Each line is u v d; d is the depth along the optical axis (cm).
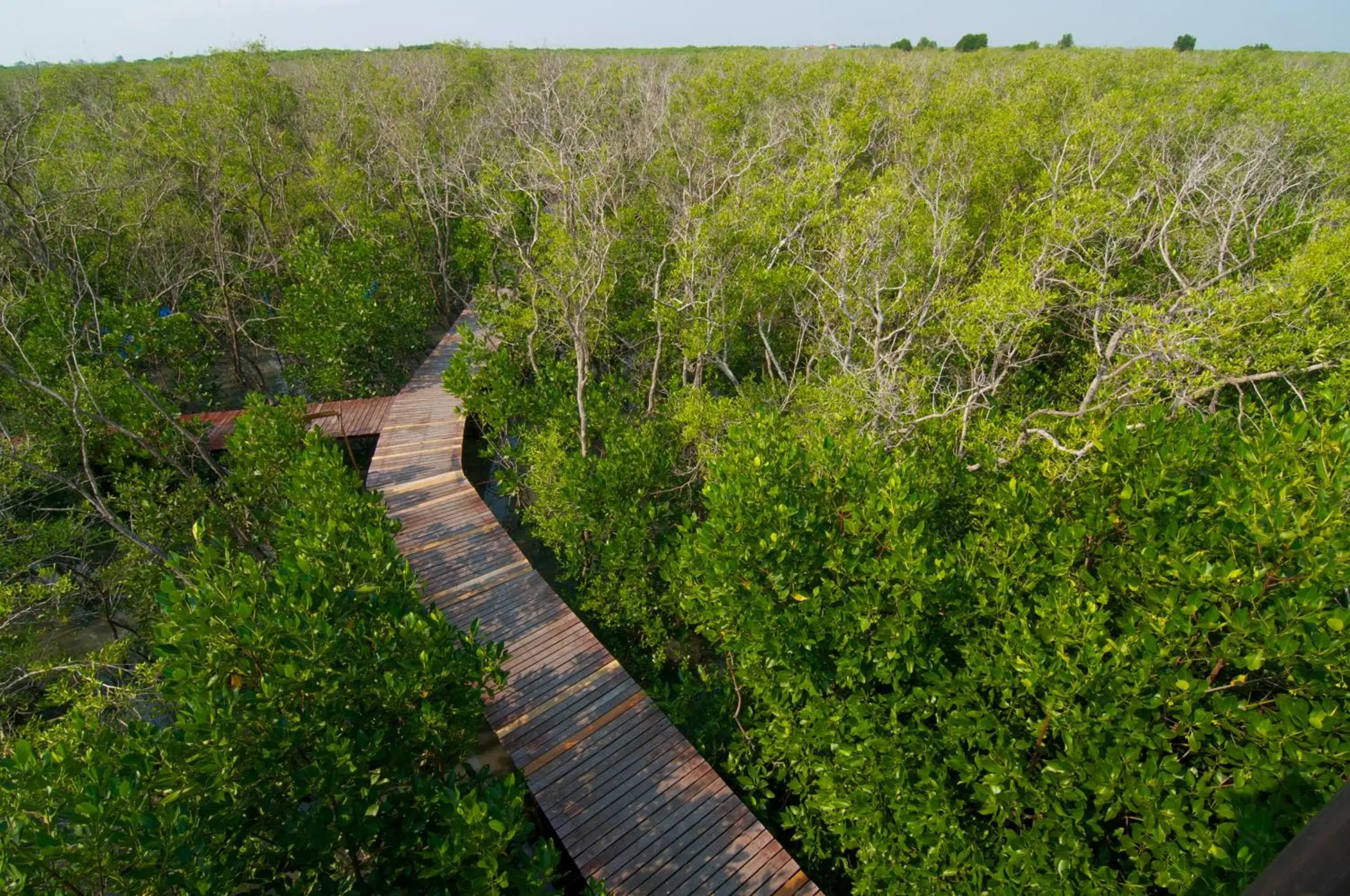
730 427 1480
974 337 1582
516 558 1711
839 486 1217
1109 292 1598
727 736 1418
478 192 2691
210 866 734
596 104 3222
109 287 2839
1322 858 159
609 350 2562
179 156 2880
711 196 2261
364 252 2827
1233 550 923
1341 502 880
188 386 2539
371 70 4522
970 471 1436
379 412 2441
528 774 1188
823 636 1116
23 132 2498
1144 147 2292
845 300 1834
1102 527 1046
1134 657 902
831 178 2164
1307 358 1305
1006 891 903
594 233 1881
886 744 1041
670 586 1602
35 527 1625
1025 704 994
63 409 1933
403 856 922
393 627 1047
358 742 906
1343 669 798
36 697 1478
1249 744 846
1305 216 1962
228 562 982
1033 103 2672
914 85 3231
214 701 824
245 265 3067
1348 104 2820
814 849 1198
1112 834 964
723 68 4116
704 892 1034
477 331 2933
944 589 1052
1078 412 1252
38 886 643
